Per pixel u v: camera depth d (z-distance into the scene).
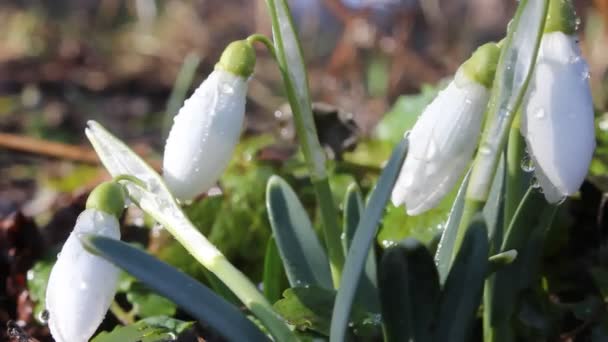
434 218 0.35
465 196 0.29
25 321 0.36
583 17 0.74
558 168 0.28
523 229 0.29
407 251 0.28
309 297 0.30
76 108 0.82
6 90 0.88
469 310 0.28
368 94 0.77
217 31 1.04
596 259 0.35
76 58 0.97
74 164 0.54
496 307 0.30
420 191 0.29
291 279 0.31
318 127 0.40
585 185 0.36
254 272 0.38
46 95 0.86
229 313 0.28
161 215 0.29
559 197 0.28
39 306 0.36
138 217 0.39
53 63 0.96
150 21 1.06
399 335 0.29
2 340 0.36
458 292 0.28
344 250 0.32
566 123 0.28
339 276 0.31
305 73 0.29
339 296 0.28
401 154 0.27
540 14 0.27
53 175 0.58
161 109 0.83
